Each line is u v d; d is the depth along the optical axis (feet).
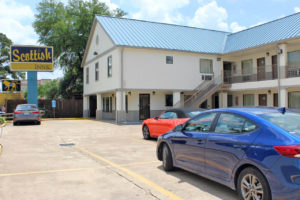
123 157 26.55
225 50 79.46
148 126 38.37
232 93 82.07
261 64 72.43
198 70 77.10
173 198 15.20
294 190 11.23
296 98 63.05
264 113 14.71
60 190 16.66
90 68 91.09
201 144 16.89
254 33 75.77
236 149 14.02
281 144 11.96
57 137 42.19
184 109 33.60
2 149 31.04
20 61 78.33
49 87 131.44
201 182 18.19
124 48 67.21
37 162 24.41
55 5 120.67
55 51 109.60
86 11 113.60
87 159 25.72
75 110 99.19
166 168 20.86
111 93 84.28
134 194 15.93
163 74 72.08
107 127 58.70
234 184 14.25
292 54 63.57
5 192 16.24
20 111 61.46
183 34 82.94
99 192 16.30
